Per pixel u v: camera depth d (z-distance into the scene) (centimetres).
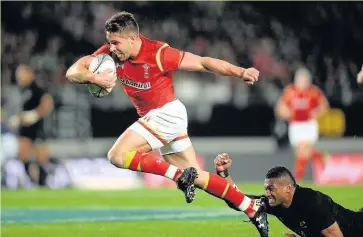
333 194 5356
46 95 6431
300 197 2548
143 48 2736
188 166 2917
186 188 2655
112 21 2688
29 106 6412
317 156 6300
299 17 9150
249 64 8588
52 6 8781
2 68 7894
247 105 7900
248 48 8769
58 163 6588
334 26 9100
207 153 7275
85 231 3838
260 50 8731
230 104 7888
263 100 7938
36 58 8019
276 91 8088
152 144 2795
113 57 2775
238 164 6731
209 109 7862
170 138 2834
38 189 6438
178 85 7900
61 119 7175
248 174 6731
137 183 6650
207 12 9119
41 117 6444
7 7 8631
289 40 8931
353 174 6569
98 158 6706
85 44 8588
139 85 2783
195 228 3800
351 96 7906
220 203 5050
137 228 3891
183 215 4422
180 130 2842
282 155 6788
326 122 7431
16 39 8481
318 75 8594
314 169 6581
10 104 6469
